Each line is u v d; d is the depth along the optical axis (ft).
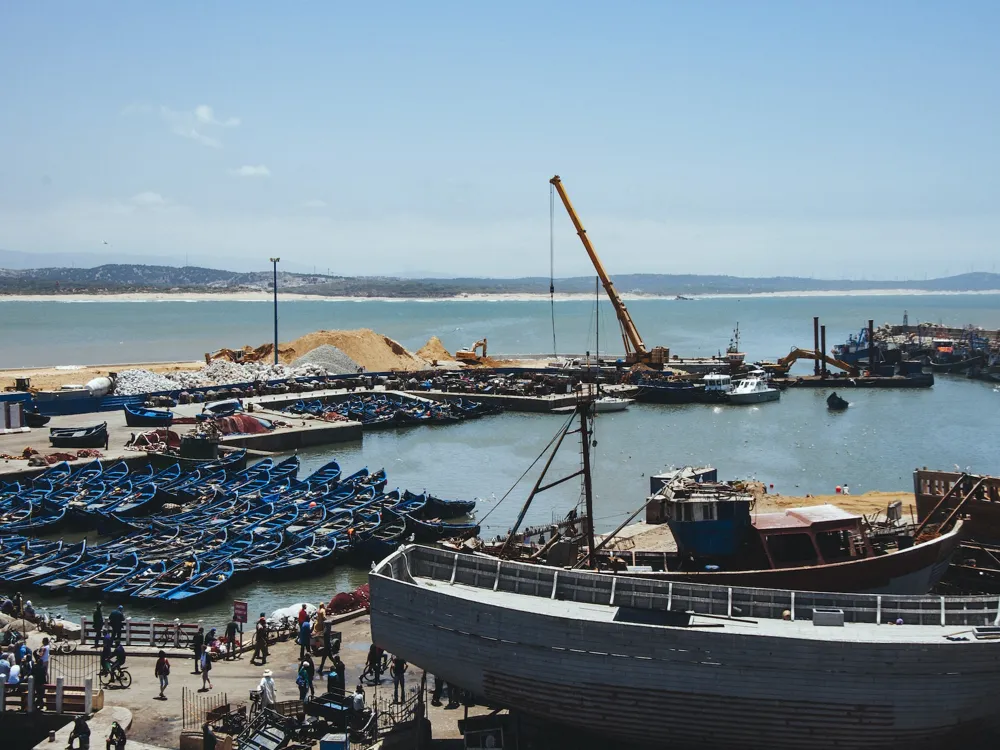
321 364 583.58
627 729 112.98
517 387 521.65
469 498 299.79
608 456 370.12
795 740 108.58
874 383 595.47
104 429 342.64
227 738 111.34
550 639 111.65
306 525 246.47
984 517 165.99
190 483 290.35
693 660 107.55
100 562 214.90
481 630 114.93
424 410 460.55
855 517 143.64
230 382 512.63
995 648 105.91
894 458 367.04
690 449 385.91
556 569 124.98
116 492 279.90
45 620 162.50
